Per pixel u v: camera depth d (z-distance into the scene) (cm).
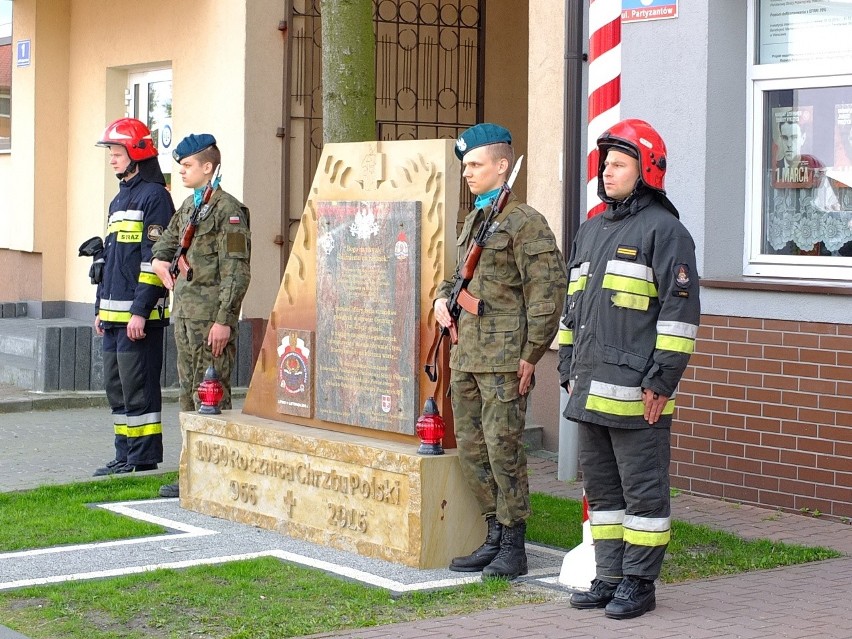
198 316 812
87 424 1112
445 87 1411
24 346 1330
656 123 888
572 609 576
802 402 807
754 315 830
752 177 880
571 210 998
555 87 1021
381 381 691
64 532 722
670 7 876
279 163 1299
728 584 628
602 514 583
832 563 681
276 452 726
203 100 1341
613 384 555
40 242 1567
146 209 888
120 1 1472
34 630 544
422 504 639
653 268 552
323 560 664
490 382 618
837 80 836
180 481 793
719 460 852
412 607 579
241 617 558
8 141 1655
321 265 728
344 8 877
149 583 614
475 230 633
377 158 697
